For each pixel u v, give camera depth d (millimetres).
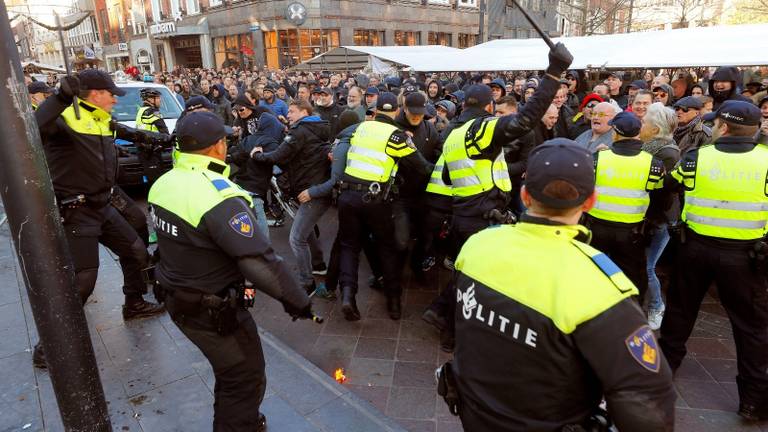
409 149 3482
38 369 2943
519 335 1224
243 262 1840
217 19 27281
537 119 2447
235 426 2115
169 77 15484
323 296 4148
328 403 2670
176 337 3332
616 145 2994
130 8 33406
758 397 2553
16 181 1601
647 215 3178
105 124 2949
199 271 1927
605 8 25375
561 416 1231
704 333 3518
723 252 2516
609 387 1111
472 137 2963
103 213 3072
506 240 1316
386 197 3516
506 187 3236
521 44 8508
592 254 1215
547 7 20234
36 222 1660
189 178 1942
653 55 5719
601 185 3025
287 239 5621
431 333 3592
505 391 1271
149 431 2477
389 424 2523
